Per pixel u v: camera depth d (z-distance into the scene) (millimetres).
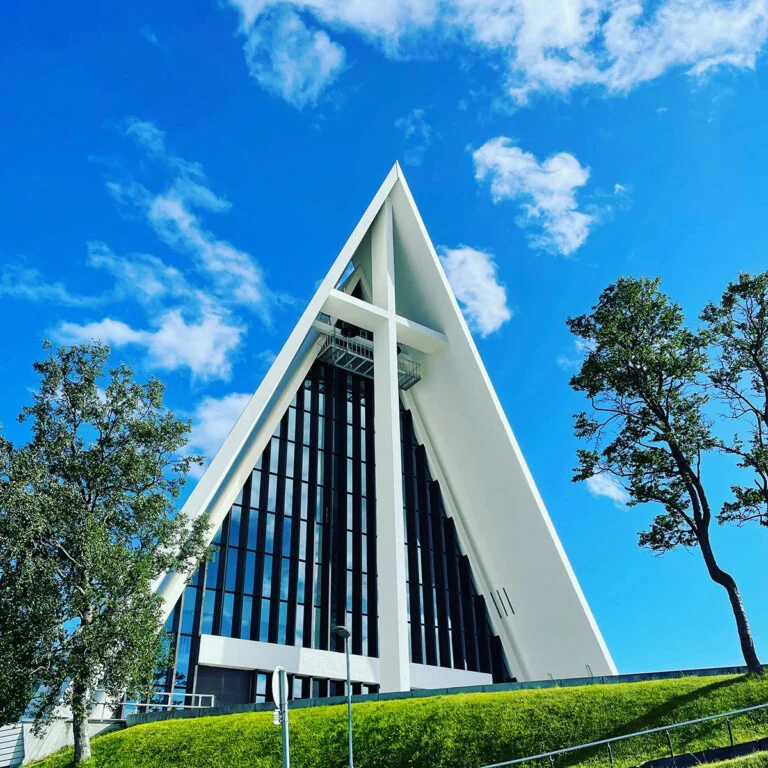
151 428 20000
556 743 17297
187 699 25203
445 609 33875
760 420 21844
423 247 34094
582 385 23281
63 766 18125
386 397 30469
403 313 36969
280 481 31266
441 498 36438
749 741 14391
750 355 22109
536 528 31656
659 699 18422
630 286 22828
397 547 27391
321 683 28984
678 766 13922
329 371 35469
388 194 33688
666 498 21391
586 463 22656
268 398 27406
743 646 19484
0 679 16266
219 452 25844
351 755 16391
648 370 22359
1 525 17094
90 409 19844
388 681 25594
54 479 18797
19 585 17047
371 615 31672
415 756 17516
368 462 35094
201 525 20688
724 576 20328
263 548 29391
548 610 31906
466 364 33469
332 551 31828
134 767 17984
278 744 18484
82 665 16859
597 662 29984
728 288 22359
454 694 20531
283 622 28969
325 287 30031
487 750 17391
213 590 27594
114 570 17703
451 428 35344
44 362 20047
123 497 19312
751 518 21094
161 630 19156
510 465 32375
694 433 21547
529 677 33500
